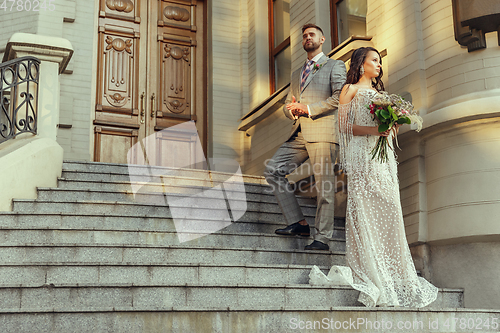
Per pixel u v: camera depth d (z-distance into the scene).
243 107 7.61
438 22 4.13
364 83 3.43
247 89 7.69
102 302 2.62
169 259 3.30
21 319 2.25
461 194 3.74
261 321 2.52
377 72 3.42
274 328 2.54
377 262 3.16
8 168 4.02
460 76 3.88
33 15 6.66
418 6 4.35
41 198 4.13
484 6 3.67
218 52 7.73
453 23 3.89
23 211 3.68
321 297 3.05
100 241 3.44
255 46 7.57
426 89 4.18
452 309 2.95
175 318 2.40
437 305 3.52
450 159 3.86
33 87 4.57
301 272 3.34
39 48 4.59
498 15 3.63
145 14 7.59
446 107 3.85
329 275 3.25
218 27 7.81
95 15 7.23
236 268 3.15
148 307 2.38
